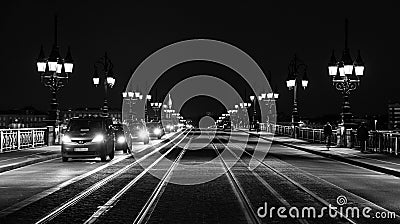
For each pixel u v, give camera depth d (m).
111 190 17.42
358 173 23.58
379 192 17.33
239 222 12.21
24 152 32.59
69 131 28.89
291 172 23.78
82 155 28.44
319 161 30.27
